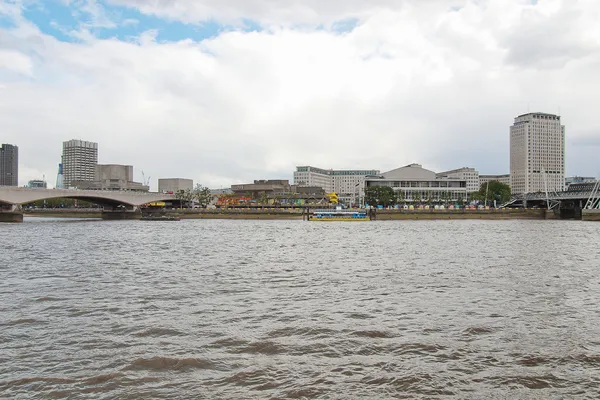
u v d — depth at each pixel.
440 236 98.94
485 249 69.44
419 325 26.78
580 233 107.25
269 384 18.69
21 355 21.84
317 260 56.94
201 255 62.91
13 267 50.41
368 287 38.56
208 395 17.73
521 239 89.19
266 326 26.61
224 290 37.38
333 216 195.75
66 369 20.17
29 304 32.28
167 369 20.23
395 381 18.95
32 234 104.69
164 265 52.47
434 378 19.27
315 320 27.89
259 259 58.19
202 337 24.56
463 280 41.81
